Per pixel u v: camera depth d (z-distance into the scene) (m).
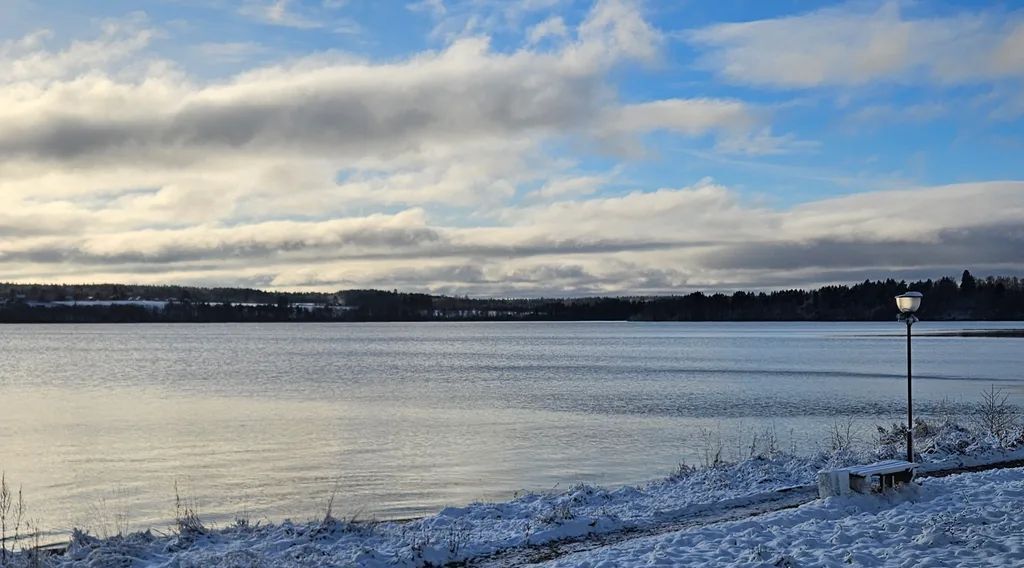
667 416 42.25
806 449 29.95
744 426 37.78
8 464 28.91
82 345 163.25
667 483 18.84
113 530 19.12
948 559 10.60
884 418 40.69
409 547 12.62
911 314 18.14
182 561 11.83
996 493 14.69
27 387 64.50
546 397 53.31
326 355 117.69
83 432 37.78
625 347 141.38
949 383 62.34
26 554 12.59
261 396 55.75
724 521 14.64
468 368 85.25
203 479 25.89
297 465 28.25
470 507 16.48
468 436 35.16
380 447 32.31
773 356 105.50
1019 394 53.25
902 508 13.91
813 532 12.44
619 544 12.75
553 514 14.53
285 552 12.48
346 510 21.36
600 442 33.00
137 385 65.81
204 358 110.56
